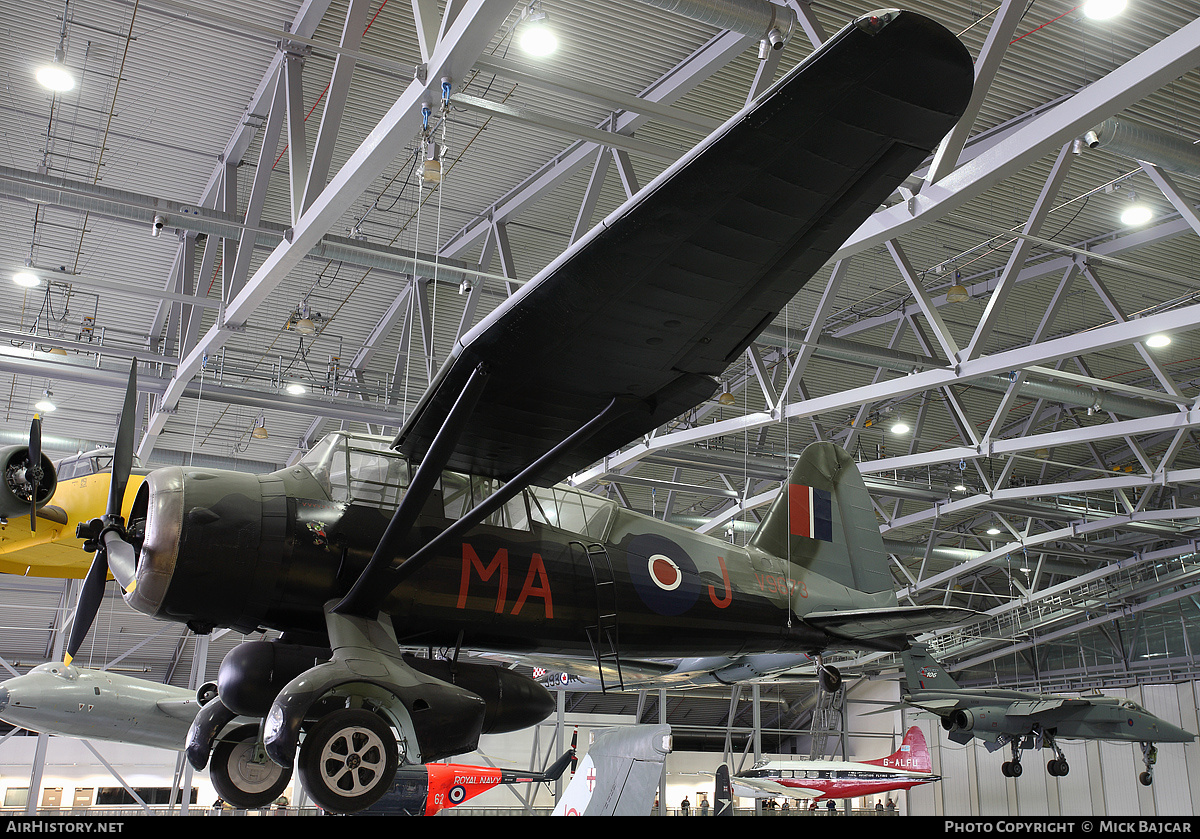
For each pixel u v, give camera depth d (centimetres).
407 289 1520
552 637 721
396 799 1511
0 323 1569
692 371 562
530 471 569
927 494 2116
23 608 2214
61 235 1359
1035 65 1023
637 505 2469
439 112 754
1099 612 3200
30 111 1138
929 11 950
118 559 627
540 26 763
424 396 609
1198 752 2803
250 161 1233
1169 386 1400
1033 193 1293
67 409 1838
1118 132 905
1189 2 927
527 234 1419
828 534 1048
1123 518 2169
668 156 861
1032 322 1770
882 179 418
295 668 598
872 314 1742
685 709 3388
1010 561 3008
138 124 1166
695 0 750
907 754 2416
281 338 1656
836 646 956
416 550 654
